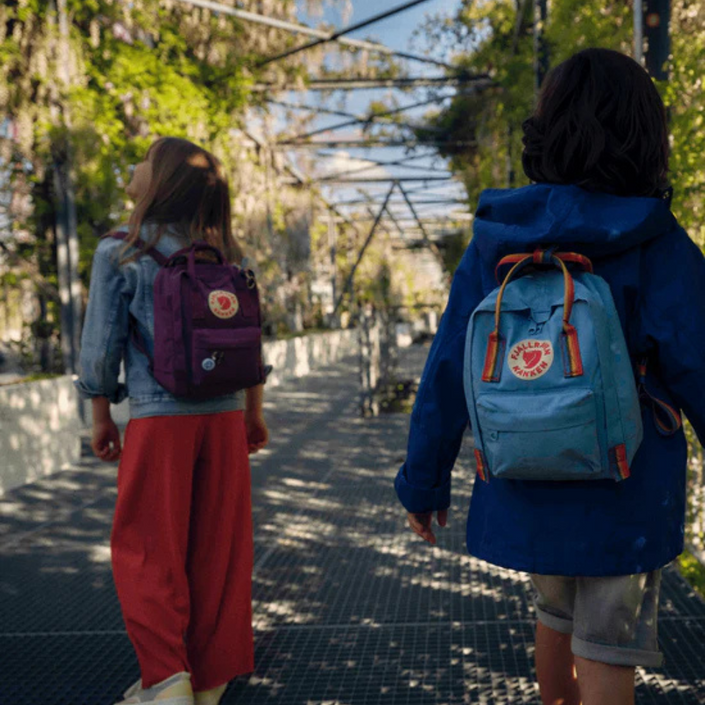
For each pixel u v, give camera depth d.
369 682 2.46
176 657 2.15
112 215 8.08
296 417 8.96
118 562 2.21
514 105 8.12
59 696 2.46
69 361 7.78
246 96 10.84
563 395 1.30
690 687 2.33
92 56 8.20
